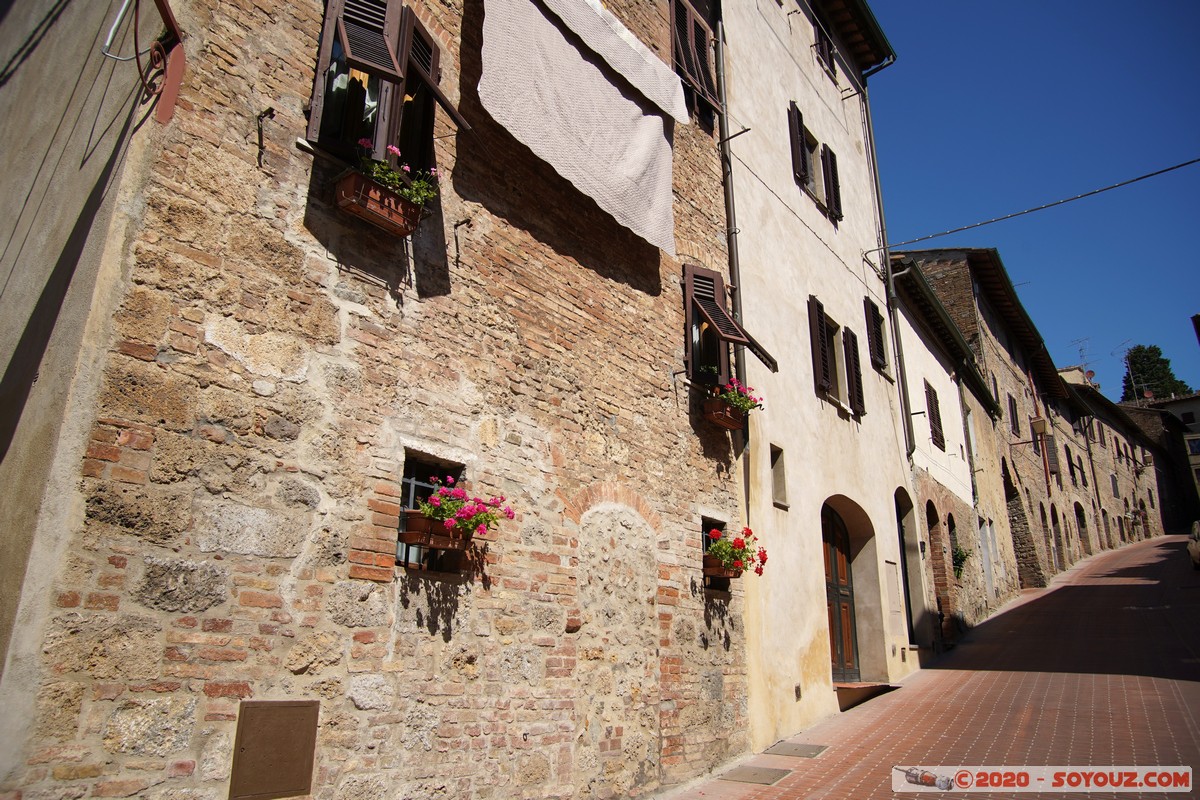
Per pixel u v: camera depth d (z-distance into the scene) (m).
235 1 5.53
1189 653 13.92
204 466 4.80
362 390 5.74
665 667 7.98
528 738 6.31
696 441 9.35
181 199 5.00
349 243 5.90
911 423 17.11
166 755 4.32
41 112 6.54
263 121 5.53
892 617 14.12
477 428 6.54
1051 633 17.88
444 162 6.85
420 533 5.79
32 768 3.88
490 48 7.23
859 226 17.11
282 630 4.94
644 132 9.16
